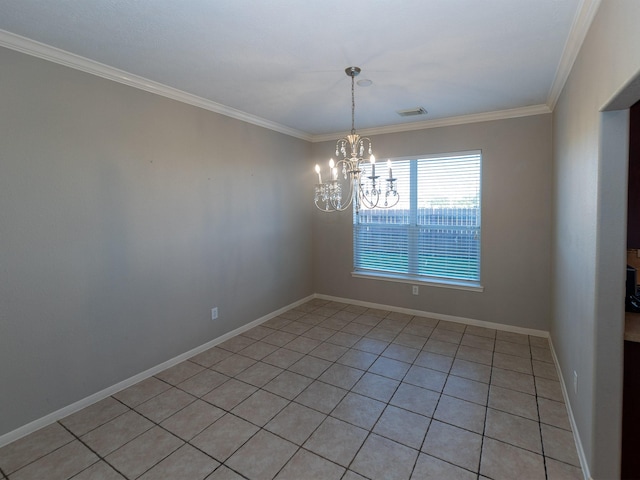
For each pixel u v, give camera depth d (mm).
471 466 1875
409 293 4391
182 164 3107
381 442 2074
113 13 1783
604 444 1657
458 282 4082
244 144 3785
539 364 3016
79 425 2264
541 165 3494
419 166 4215
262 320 4145
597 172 1619
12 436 2113
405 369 2971
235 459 1951
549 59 2350
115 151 2594
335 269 4953
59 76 2256
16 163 2088
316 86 2863
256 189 3980
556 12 1783
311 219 5035
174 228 3066
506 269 3752
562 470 1834
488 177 3764
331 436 2133
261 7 1729
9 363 2100
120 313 2680
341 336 3719
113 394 2635
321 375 2893
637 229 1856
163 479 1812
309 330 3900
